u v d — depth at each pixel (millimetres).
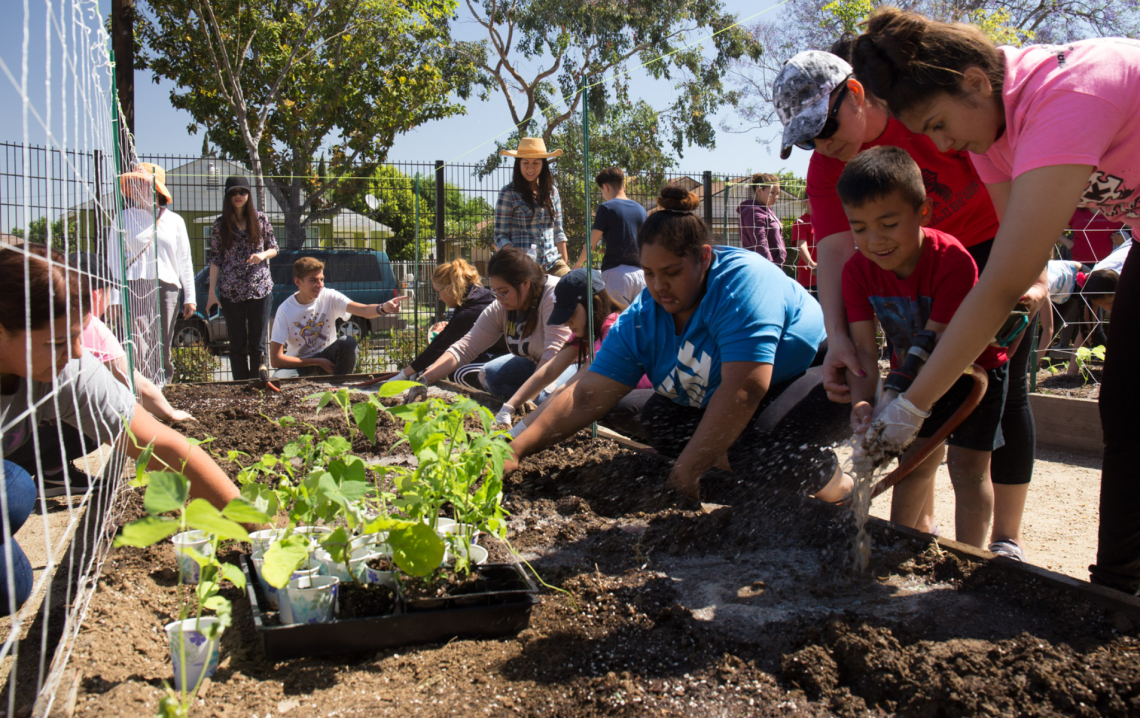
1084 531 3041
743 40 19984
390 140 20453
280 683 1553
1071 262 5645
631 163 20234
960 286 2236
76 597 1817
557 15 20625
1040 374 6277
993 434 2371
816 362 3426
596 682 1534
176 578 2055
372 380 5598
